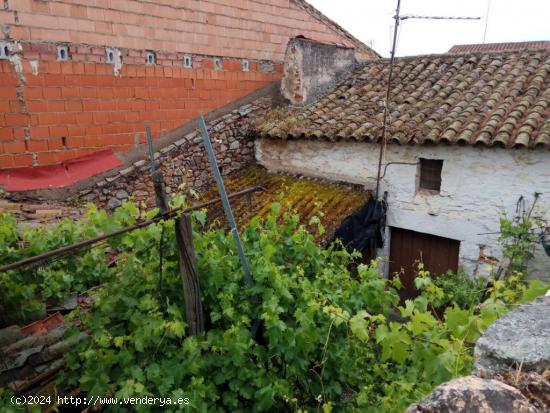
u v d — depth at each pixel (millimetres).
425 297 3096
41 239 3189
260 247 3684
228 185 8273
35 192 6344
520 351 1612
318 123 7848
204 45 7910
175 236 2990
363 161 7387
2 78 5852
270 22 8852
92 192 6965
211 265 3189
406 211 7121
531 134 5746
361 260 7344
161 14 7230
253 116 8852
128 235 2994
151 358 2900
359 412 3070
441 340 2352
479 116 6410
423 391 2402
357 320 2656
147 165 7504
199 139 8102
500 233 6230
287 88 8766
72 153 6684
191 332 3053
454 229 6715
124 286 3123
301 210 7023
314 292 3348
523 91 6844
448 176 6602
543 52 7727
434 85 7777
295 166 8250
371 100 8070
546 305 1951
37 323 3084
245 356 2996
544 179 5805
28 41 5957
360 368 3506
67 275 3205
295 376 3203
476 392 1365
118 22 6770
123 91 7047
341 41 10531
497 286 2658
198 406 2684
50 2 6035
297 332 2996
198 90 8000
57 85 6332
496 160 6125
